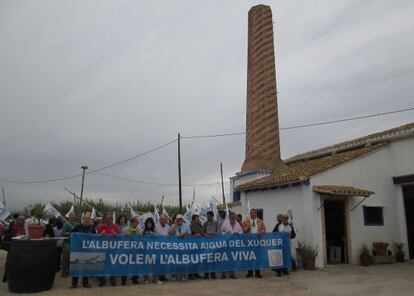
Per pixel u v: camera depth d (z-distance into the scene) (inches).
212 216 498.6
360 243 624.7
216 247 483.5
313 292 400.5
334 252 642.8
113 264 429.7
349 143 796.6
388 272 536.4
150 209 1275.8
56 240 426.0
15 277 382.6
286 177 652.7
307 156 908.6
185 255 466.6
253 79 951.6
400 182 681.6
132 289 406.3
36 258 385.1
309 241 592.1
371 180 668.7
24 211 1144.8
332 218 661.3
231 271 485.4
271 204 692.1
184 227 487.8
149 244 451.2
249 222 525.3
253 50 965.2
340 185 632.4
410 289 416.8
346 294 391.9
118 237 437.1
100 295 375.2
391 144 708.7
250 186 733.3
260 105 929.5
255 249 500.7
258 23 967.6
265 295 383.2
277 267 505.7
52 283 410.3
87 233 424.8
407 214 686.5
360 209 641.6
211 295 380.5
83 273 415.5
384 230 660.7
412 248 675.4
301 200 619.8
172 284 436.8
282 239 518.9
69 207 1224.8
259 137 915.4
